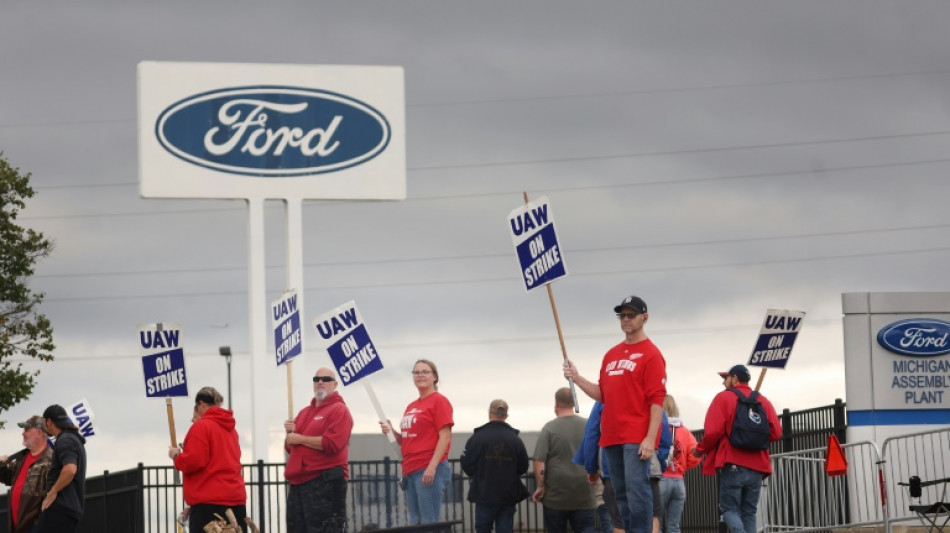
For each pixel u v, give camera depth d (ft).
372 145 93.40
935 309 79.51
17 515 59.06
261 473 85.05
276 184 92.27
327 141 92.94
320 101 92.99
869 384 78.89
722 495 58.34
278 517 84.33
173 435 66.39
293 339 67.15
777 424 58.49
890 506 75.36
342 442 58.75
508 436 59.93
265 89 92.58
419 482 58.44
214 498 55.47
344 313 65.77
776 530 71.00
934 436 77.87
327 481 58.95
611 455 48.62
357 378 65.67
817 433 80.02
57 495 58.23
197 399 56.59
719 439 58.18
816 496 70.28
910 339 78.89
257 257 91.76
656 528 48.52
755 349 62.49
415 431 58.54
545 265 53.88
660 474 48.83
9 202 151.53
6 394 146.00
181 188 91.35
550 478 59.82
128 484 85.35
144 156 91.20
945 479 63.98
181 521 71.87
